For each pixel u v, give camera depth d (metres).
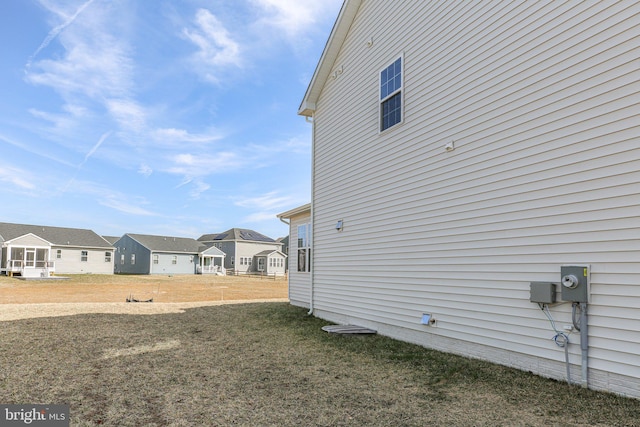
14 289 18.80
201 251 42.81
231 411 3.41
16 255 29.83
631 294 3.34
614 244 3.48
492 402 3.51
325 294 8.90
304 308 10.78
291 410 3.42
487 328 4.75
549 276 4.02
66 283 23.73
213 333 7.15
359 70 7.97
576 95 3.88
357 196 7.79
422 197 5.97
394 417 3.23
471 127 5.13
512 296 4.43
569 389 3.67
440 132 5.67
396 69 6.81
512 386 3.87
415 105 6.24
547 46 4.20
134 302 12.60
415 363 4.95
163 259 39.66
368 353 5.56
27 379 4.30
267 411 3.40
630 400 3.28
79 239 35.94
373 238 7.19
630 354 3.33
